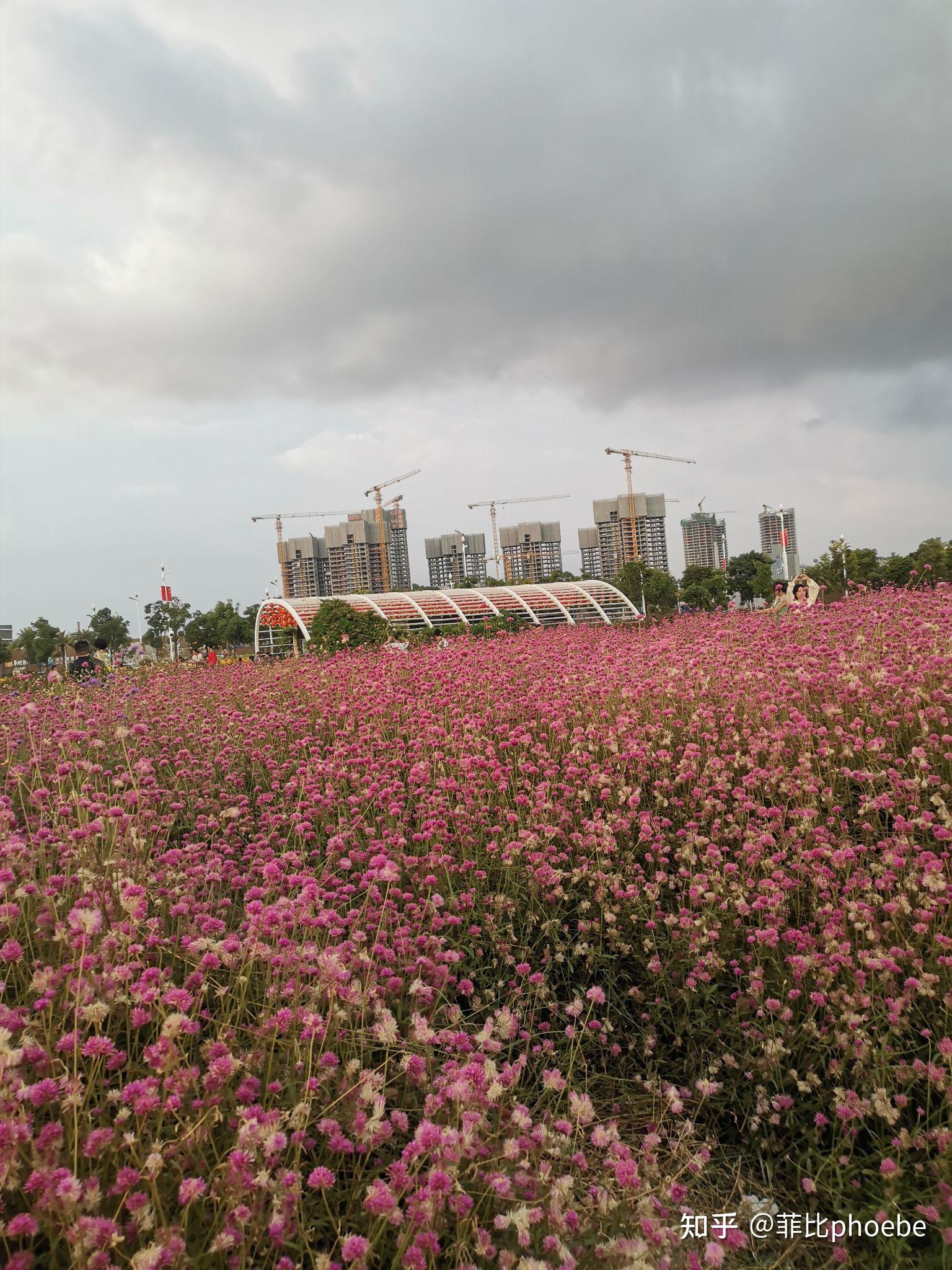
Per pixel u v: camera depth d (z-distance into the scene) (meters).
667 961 3.88
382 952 3.16
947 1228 2.34
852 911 3.42
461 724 6.57
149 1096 2.10
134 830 3.87
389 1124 2.31
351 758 5.86
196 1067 2.37
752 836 4.23
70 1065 2.41
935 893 3.44
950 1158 2.49
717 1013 3.54
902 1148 2.65
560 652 9.80
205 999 2.96
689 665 7.03
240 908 4.09
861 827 4.61
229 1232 1.90
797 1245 2.63
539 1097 3.08
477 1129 2.34
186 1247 1.94
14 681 13.30
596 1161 2.79
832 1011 3.14
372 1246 2.05
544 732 6.65
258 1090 2.41
